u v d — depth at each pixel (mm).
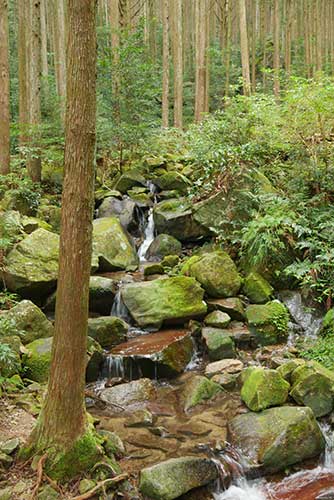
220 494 4184
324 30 25281
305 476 4477
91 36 3420
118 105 11242
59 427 3873
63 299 3717
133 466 4281
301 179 8586
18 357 5352
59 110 11852
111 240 8602
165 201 9797
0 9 9258
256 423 4801
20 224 8117
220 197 8891
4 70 9398
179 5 15844
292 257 7852
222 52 21141
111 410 5309
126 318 7145
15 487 3664
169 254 8828
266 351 6504
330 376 5285
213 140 9727
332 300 7211
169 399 5559
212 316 6914
